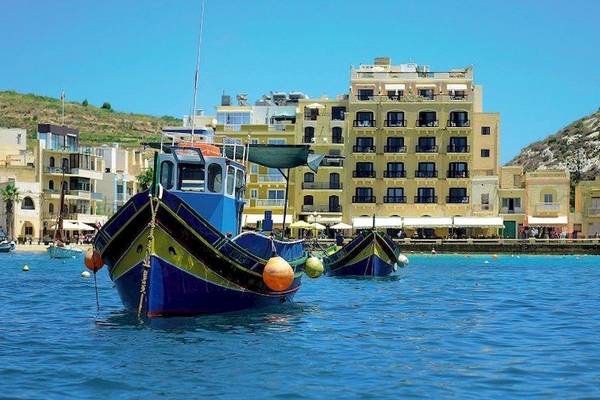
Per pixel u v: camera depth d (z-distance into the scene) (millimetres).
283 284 28484
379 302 38094
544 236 109625
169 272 27031
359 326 28516
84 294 40781
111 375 19484
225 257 28125
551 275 63625
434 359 21875
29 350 22734
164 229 26688
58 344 23719
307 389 18219
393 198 113125
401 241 102500
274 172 113812
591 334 26781
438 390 18188
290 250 33656
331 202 113812
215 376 19500
